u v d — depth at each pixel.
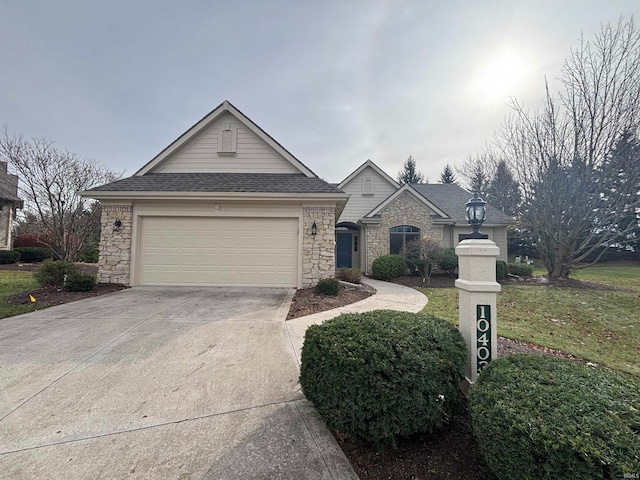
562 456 1.45
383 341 2.45
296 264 9.59
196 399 3.04
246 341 4.66
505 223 15.49
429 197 18.64
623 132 9.98
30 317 5.89
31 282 10.19
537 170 11.77
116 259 9.33
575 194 11.02
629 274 16.72
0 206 18.62
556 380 2.02
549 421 1.59
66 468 2.13
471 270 2.92
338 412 2.28
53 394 3.11
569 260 11.78
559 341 5.06
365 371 2.23
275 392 3.19
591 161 10.61
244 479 2.04
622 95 9.88
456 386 2.54
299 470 2.13
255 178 10.73
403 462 2.21
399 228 15.38
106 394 3.12
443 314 6.57
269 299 7.79
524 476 1.57
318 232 9.56
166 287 9.33
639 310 7.30
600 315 6.83
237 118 11.29
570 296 8.87
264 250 9.59
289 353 4.21
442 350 2.53
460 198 18.47
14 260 16.39
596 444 1.42
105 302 7.24
